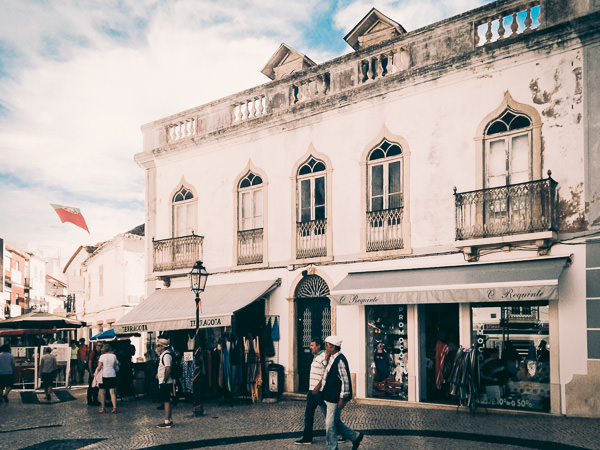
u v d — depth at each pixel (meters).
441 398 13.11
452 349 12.98
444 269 12.62
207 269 17.36
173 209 18.67
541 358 11.56
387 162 13.99
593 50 11.23
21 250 53.19
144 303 17.88
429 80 13.30
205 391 15.22
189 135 18.61
